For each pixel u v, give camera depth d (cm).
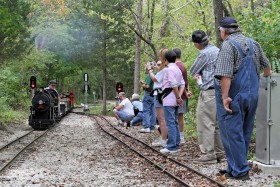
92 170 983
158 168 959
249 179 816
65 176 917
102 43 4534
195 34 1007
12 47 2491
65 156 1204
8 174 942
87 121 2869
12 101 3581
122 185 823
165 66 1230
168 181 844
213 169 927
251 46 810
